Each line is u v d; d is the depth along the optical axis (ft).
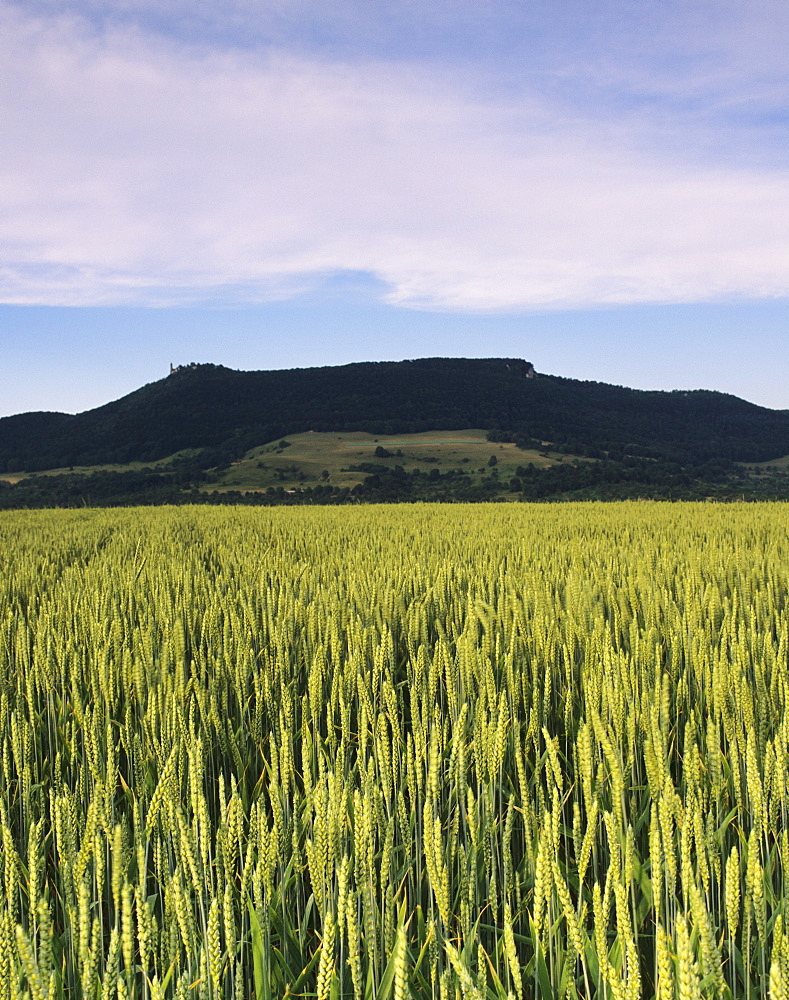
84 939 5.35
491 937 8.89
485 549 34.73
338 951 7.47
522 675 13.80
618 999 5.06
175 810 7.85
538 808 9.16
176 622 17.47
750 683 13.75
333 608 18.49
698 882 7.17
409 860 8.72
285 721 12.67
